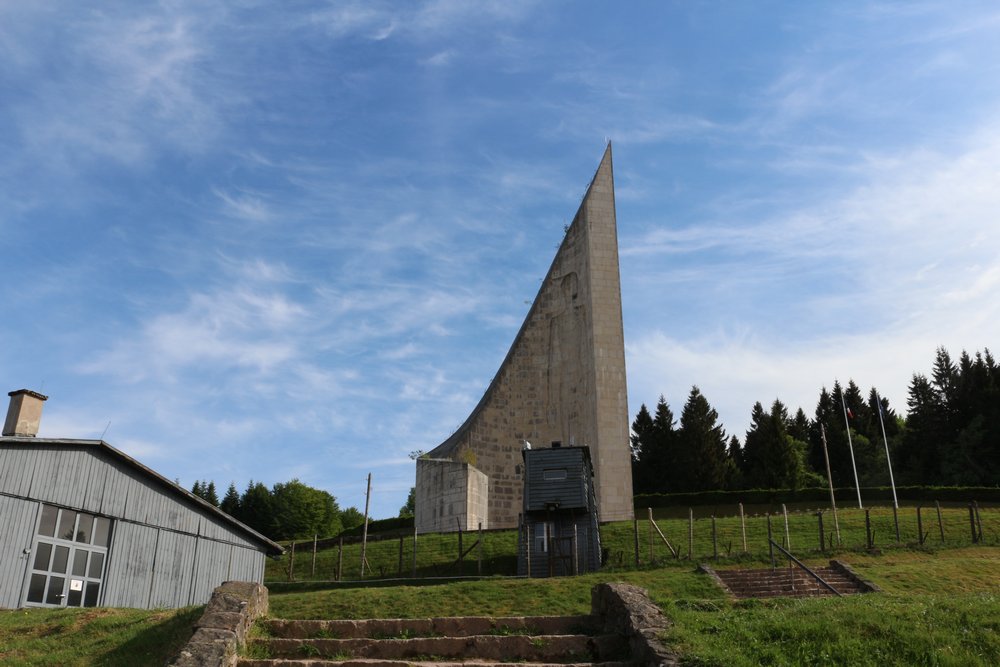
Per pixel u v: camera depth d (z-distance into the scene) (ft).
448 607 71.82
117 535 84.89
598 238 190.60
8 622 55.36
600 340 180.86
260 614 47.06
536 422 193.36
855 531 119.96
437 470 160.25
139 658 44.88
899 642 41.19
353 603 73.05
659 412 260.42
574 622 46.47
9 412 88.58
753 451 272.10
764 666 38.93
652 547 108.78
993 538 110.83
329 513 280.31
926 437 255.91
